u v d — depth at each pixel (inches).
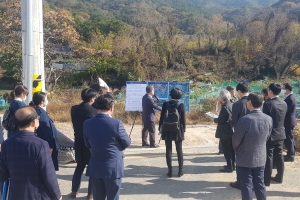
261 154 174.4
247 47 1384.1
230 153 258.5
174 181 242.1
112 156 157.6
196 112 524.1
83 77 1159.6
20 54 1070.4
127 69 1194.6
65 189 227.3
